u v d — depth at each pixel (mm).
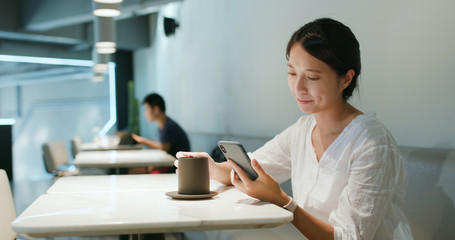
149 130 9711
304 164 1457
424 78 2092
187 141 4480
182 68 6980
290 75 1331
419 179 1751
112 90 10805
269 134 3840
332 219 1235
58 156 5305
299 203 1448
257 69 4039
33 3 7516
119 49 10680
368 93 2482
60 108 14695
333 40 1229
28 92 15914
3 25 7641
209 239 2432
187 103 6723
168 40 7992
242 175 1206
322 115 1372
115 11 4777
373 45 2439
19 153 16375
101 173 5113
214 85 5355
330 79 1253
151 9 7508
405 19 2205
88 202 1213
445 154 1726
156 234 1356
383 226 1248
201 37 5840
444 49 1978
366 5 2490
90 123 13367
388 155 1227
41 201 1234
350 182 1228
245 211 1069
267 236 1833
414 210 1728
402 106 2236
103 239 3512
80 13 6832
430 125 2062
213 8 5273
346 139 1307
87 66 11641
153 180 1744
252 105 4180
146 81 10094
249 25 4191
